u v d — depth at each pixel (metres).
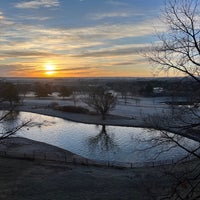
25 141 60.47
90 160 47.44
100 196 28.59
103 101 98.00
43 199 28.23
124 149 57.09
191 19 12.34
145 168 40.38
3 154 47.16
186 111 12.98
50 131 78.69
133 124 87.25
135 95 161.62
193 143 27.95
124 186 30.92
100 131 79.31
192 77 12.54
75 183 32.84
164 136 14.33
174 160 41.47
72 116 104.75
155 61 13.88
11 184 32.44
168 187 20.20
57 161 44.38
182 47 12.48
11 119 76.75
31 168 39.28
